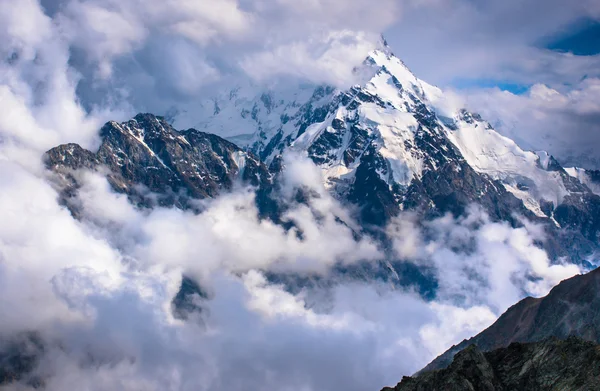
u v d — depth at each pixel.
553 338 158.50
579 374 147.75
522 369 156.38
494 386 155.25
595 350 150.12
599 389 142.38
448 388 156.62
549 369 152.62
